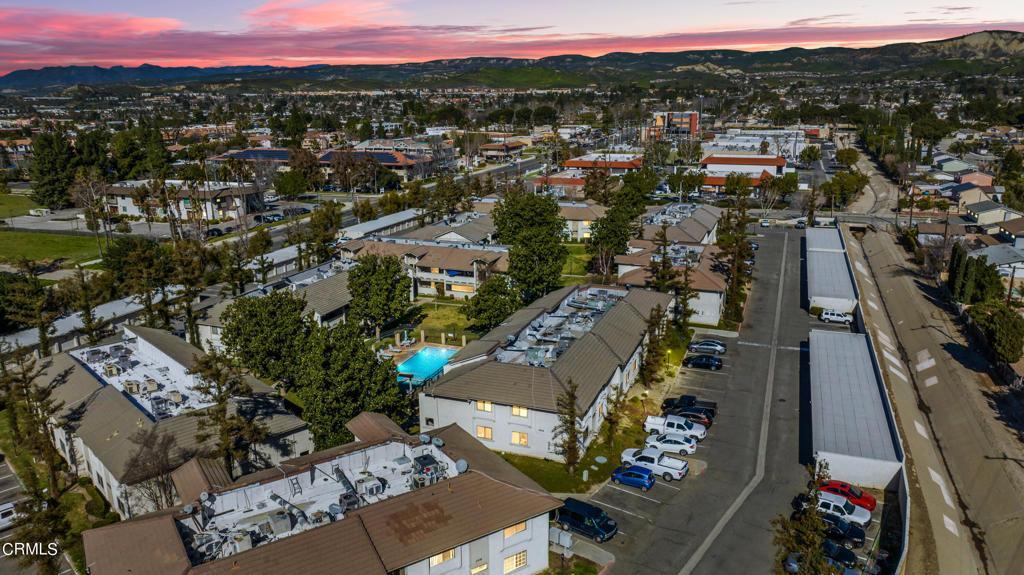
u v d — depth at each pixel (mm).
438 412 55312
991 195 149375
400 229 132250
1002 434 56969
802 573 33969
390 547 33031
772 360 71938
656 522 44406
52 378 57625
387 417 48812
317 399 49594
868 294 97938
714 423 58250
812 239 119625
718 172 188375
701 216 120750
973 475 52312
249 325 62625
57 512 41750
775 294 95125
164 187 140125
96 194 152250
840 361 65688
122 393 52906
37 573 40656
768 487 48406
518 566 38219
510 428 52875
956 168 190500
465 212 137500
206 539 33594
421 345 77188
